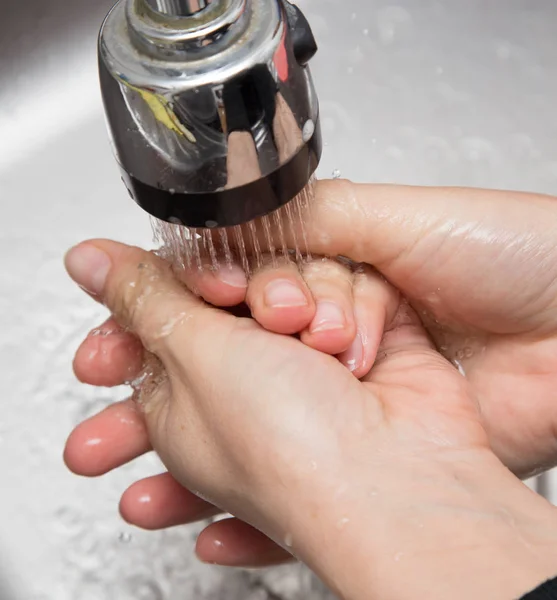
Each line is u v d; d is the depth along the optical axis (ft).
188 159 0.81
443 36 1.53
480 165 1.48
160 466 1.33
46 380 1.39
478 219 1.05
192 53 0.78
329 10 1.56
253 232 0.99
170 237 1.00
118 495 1.31
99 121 1.51
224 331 0.96
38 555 1.27
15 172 1.49
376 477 0.87
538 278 1.07
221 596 1.24
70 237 1.46
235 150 0.81
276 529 0.91
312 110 0.84
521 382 1.14
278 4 0.80
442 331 1.16
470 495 0.86
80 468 1.10
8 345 1.41
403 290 1.11
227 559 1.11
